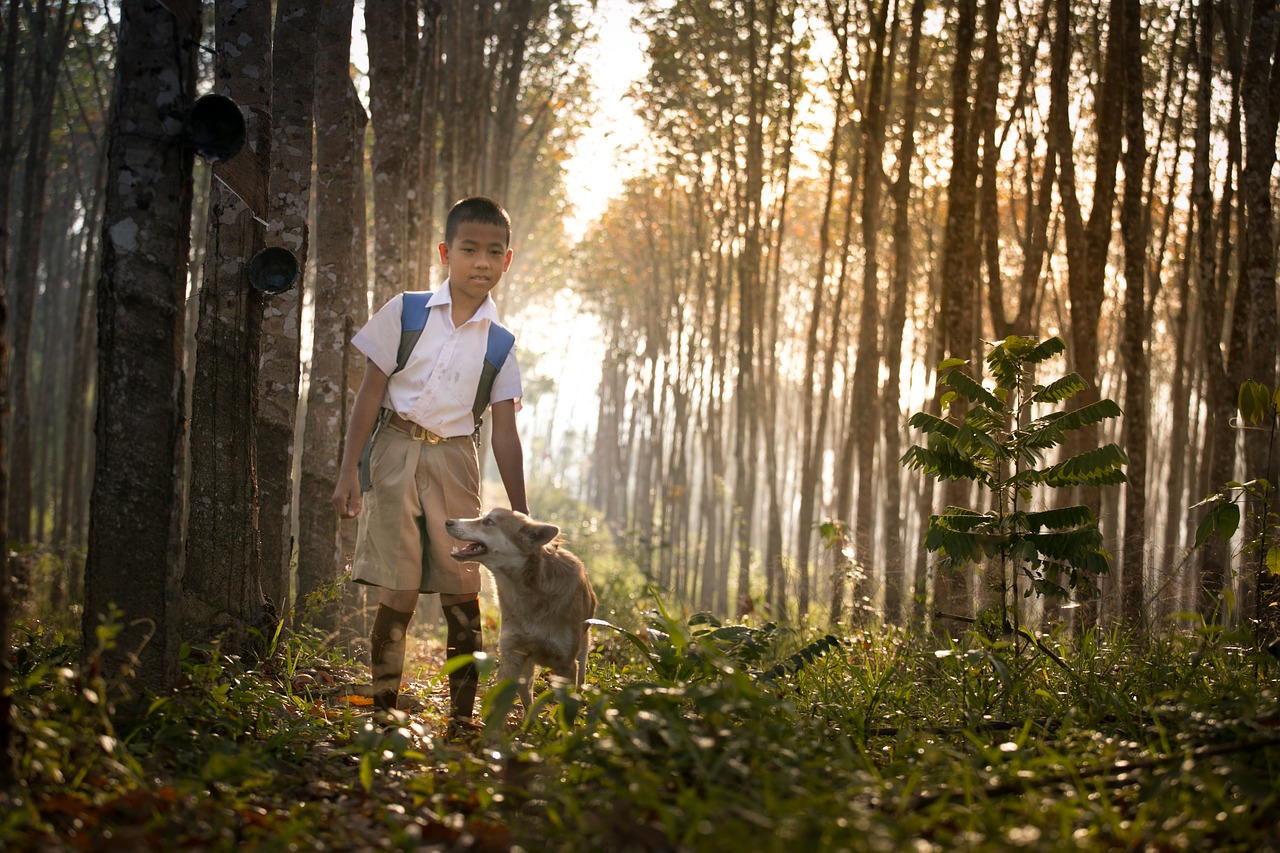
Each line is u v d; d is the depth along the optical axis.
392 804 3.63
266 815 3.28
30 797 3.10
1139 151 9.13
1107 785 3.53
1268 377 8.28
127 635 4.00
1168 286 18.30
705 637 5.48
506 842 3.06
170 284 4.02
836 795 3.19
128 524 3.99
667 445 43.06
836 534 10.30
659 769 3.49
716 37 18.95
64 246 22.33
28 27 14.23
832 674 5.95
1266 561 5.93
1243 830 2.95
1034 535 5.84
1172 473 14.60
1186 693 4.76
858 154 16.00
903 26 15.43
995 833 2.94
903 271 12.28
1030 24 12.91
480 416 5.21
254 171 5.21
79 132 18.11
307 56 6.55
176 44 3.98
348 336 7.80
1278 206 13.49
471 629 5.11
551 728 4.53
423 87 11.84
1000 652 5.57
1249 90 8.32
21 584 10.60
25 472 13.63
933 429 6.28
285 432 6.18
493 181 17.20
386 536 4.92
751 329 19.09
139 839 2.86
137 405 3.98
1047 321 19.81
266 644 5.52
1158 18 13.88
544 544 4.95
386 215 9.49
